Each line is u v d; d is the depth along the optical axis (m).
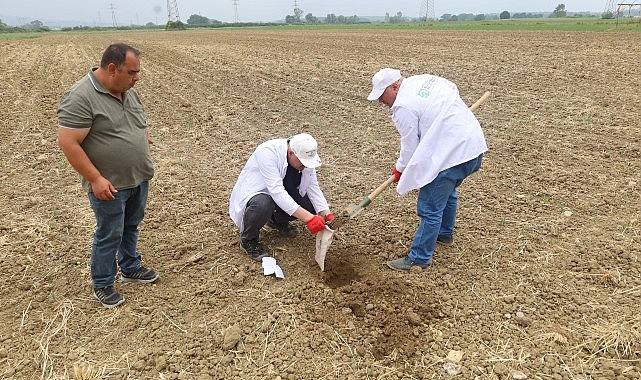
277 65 16.12
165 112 10.17
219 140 8.31
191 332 3.75
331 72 14.38
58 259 4.69
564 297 4.03
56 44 28.06
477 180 6.30
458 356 3.46
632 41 18.36
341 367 3.41
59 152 7.73
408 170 4.02
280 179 4.30
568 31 25.45
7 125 9.19
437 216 4.23
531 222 5.20
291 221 5.40
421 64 15.10
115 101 3.47
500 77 12.24
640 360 3.36
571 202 5.59
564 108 9.20
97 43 28.77
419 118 3.98
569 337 3.60
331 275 4.46
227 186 6.37
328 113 9.78
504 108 9.45
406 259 4.50
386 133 8.40
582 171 6.39
